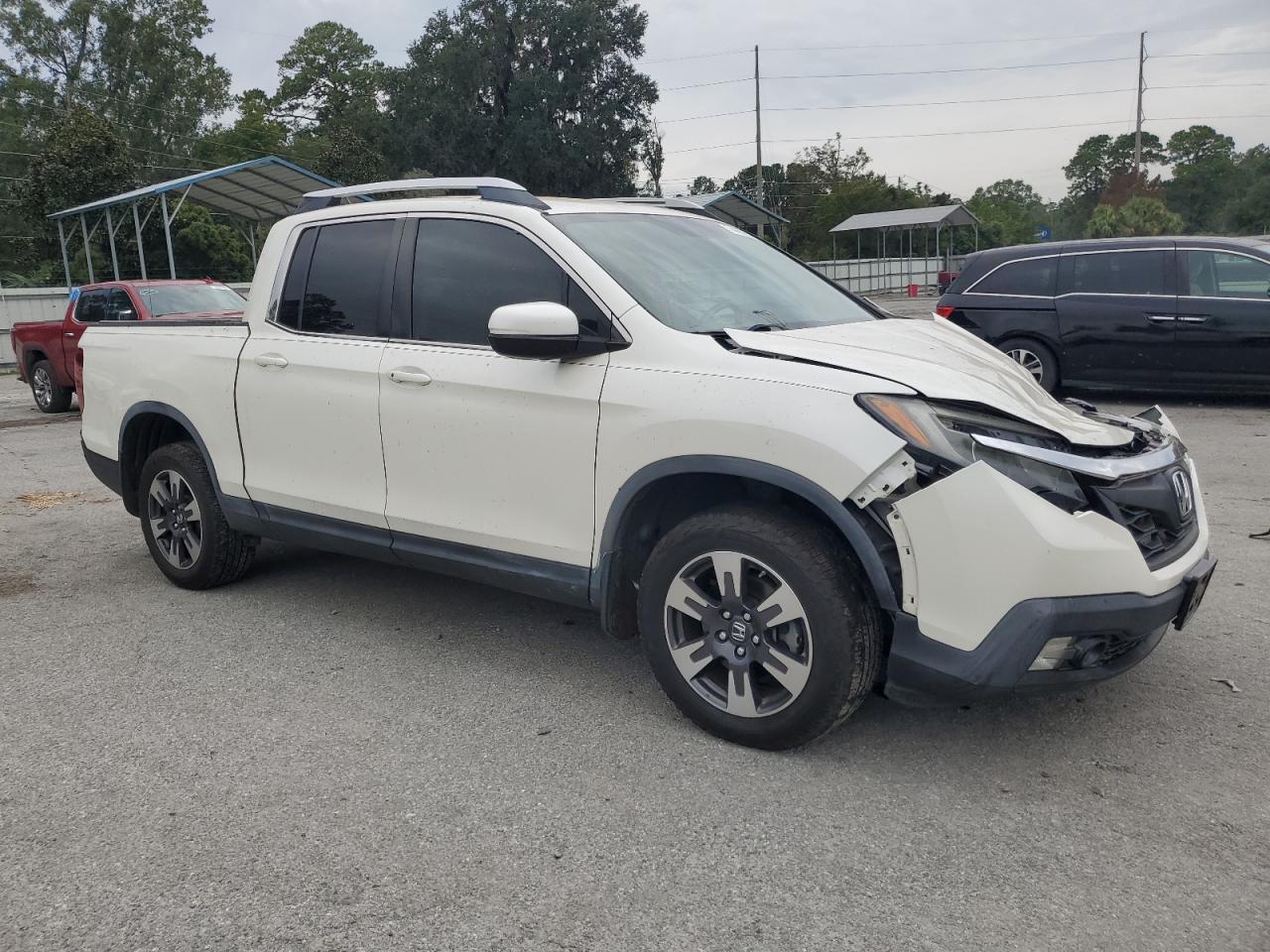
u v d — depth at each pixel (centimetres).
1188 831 285
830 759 332
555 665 419
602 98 5306
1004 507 285
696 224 452
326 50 7156
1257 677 387
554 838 289
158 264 4284
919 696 308
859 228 5675
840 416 302
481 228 402
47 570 580
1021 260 1077
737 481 344
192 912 258
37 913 258
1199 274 991
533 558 379
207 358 489
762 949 240
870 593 316
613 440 348
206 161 6316
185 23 6106
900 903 256
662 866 274
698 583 345
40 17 5772
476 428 386
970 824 292
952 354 363
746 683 332
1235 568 520
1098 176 11231
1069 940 240
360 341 431
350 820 300
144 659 435
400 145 5188
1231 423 942
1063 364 1055
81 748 351
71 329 1355
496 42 5097
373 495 427
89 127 3697
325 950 243
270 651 443
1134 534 304
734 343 341
